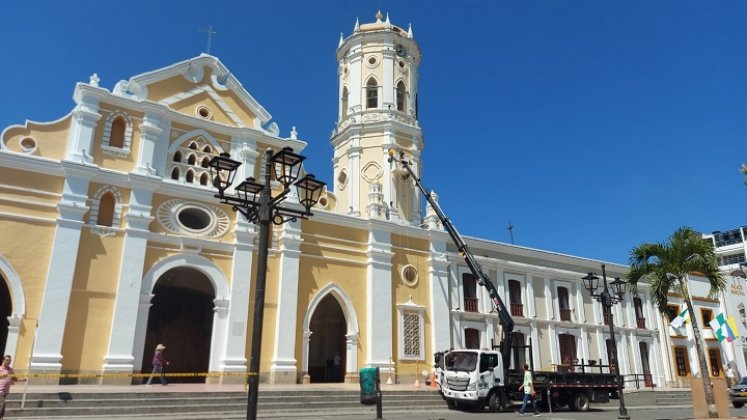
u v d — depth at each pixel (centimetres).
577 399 2280
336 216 2617
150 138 2291
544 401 2188
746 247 6141
